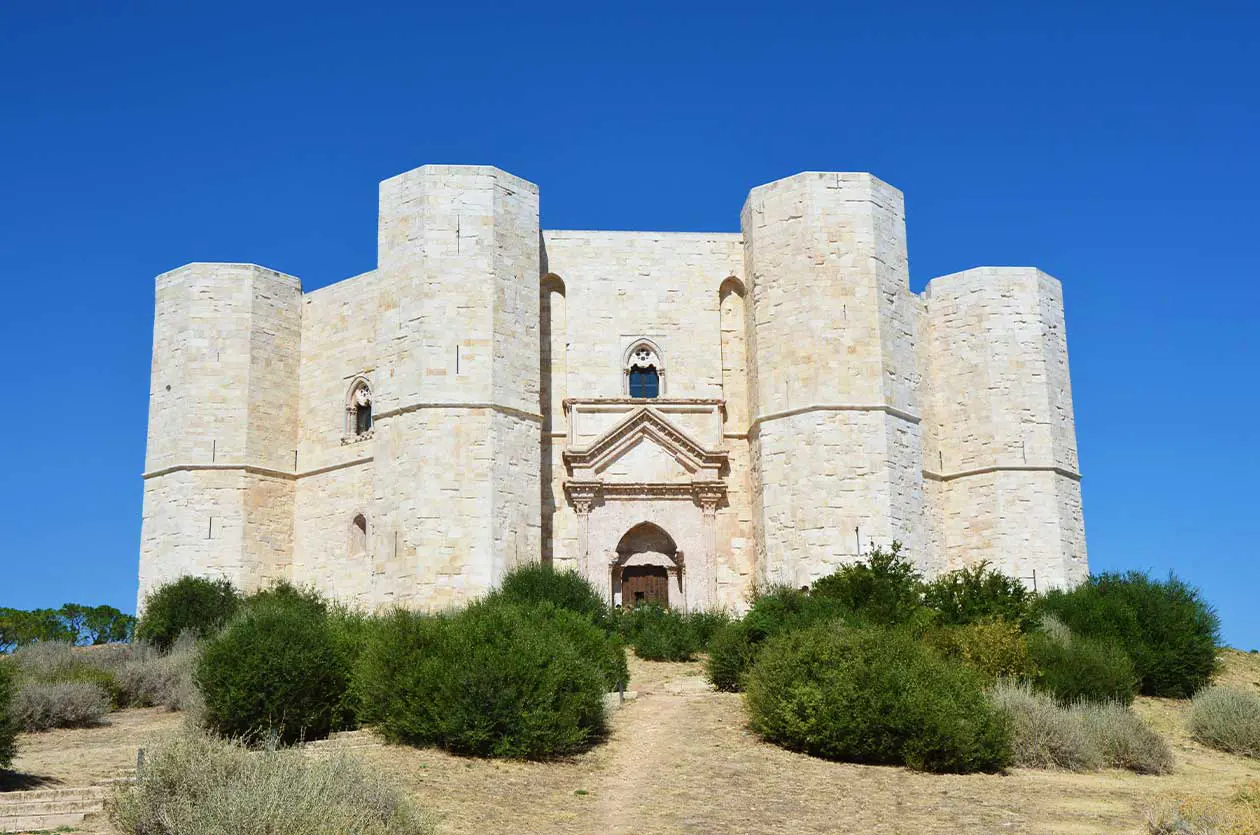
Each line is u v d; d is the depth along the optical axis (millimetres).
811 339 40781
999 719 21438
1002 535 44406
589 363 44312
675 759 20375
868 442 40094
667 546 43594
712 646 28469
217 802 12758
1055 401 46094
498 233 41094
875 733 20531
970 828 16484
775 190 42531
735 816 16766
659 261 45219
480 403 39469
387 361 40719
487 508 38781
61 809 15336
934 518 45375
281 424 45688
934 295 47625
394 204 41656
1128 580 34688
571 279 44750
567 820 16125
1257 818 16094
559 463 43531
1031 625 30281
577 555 42500
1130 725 23188
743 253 45188
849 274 41344
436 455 39000
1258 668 34906
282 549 44844
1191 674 31297
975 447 45594
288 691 22250
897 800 18078
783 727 21438
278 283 46500
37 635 48281
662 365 44469
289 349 46469
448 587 38094
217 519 43656
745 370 44656
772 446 40969
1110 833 16297
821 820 16750
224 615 38438
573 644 23438
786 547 40031
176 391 44875
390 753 19281
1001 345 45844
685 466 43531
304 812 12695
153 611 38750
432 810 15875
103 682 29297
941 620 30391
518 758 19625
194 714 23500
